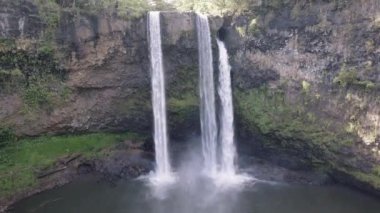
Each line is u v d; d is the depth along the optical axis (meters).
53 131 44.25
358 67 37.72
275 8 43.00
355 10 37.53
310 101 41.31
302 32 41.31
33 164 41.28
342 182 40.91
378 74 36.41
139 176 44.47
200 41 46.53
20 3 39.88
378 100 36.59
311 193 40.03
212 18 46.66
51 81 43.25
